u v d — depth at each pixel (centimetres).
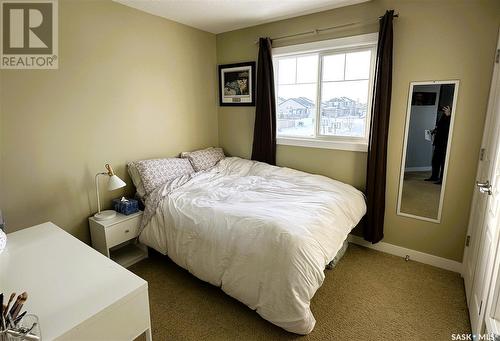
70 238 160
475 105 218
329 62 292
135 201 260
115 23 258
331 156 297
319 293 213
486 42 209
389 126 258
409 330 178
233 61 356
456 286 221
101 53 250
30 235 164
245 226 188
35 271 127
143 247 269
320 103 304
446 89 228
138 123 288
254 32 330
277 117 342
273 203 223
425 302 203
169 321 186
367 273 239
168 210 234
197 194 251
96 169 258
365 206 263
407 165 255
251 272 177
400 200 263
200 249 206
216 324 183
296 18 297
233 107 367
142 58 284
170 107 319
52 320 98
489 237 162
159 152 313
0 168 204
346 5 265
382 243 278
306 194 244
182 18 304
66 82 231
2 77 200
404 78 245
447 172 237
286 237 169
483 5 206
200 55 347
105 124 261
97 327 103
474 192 221
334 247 191
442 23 223
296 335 174
